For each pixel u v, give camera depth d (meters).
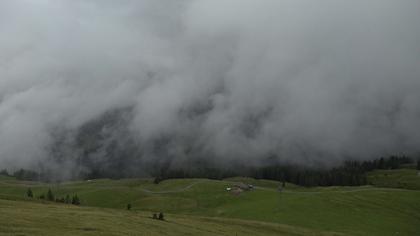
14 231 60.16
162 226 92.50
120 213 114.12
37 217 75.50
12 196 141.62
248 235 106.44
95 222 79.44
